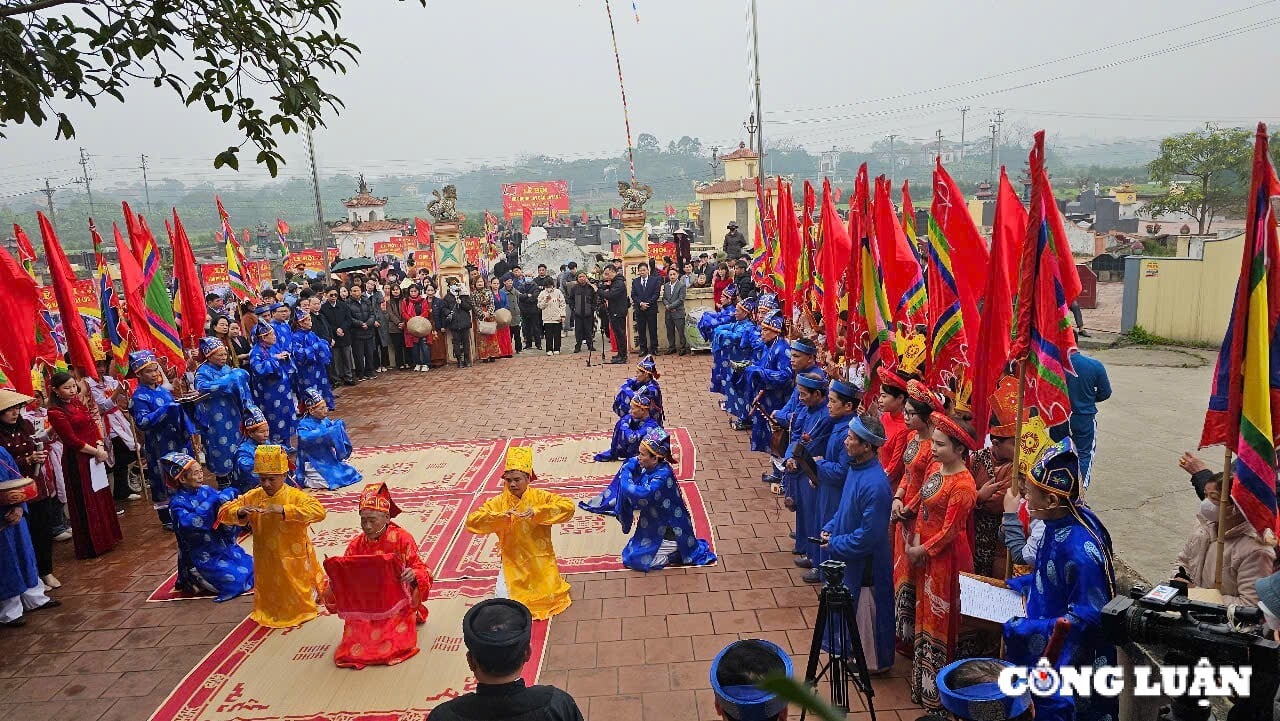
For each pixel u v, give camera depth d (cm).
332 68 638
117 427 1030
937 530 521
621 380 1552
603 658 622
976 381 582
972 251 637
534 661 621
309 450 1031
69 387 859
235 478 885
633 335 1831
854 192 791
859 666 468
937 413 524
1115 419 1147
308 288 1681
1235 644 301
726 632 650
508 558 704
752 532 835
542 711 310
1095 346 1695
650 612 687
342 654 634
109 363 1080
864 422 561
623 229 1731
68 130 557
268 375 1167
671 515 763
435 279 1905
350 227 4497
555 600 696
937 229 661
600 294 1714
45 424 884
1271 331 429
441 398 1488
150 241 1018
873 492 553
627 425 962
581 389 1497
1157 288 1703
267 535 698
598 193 15162
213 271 2592
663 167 15762
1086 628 388
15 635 712
